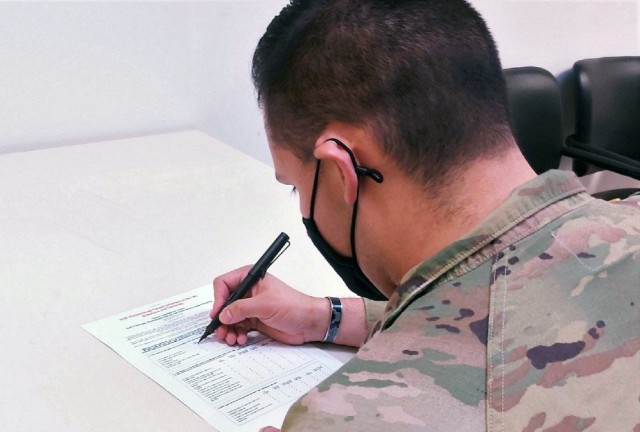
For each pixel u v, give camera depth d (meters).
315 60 0.65
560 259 0.57
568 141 2.21
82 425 0.74
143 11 1.60
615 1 2.46
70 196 1.31
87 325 0.93
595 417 0.49
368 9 0.65
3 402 0.77
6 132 1.52
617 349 0.52
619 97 2.31
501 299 0.56
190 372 0.85
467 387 0.51
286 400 0.81
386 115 0.63
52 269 1.05
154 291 1.03
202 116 1.79
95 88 1.60
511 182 0.64
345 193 0.66
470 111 0.63
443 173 0.62
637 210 0.65
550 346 0.52
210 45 1.73
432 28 0.64
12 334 0.89
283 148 0.71
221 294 0.96
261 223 1.26
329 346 0.95
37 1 1.46
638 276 0.56
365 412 0.51
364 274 0.77
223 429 0.75
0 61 1.47
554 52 2.39
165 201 1.32
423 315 0.57
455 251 0.60
